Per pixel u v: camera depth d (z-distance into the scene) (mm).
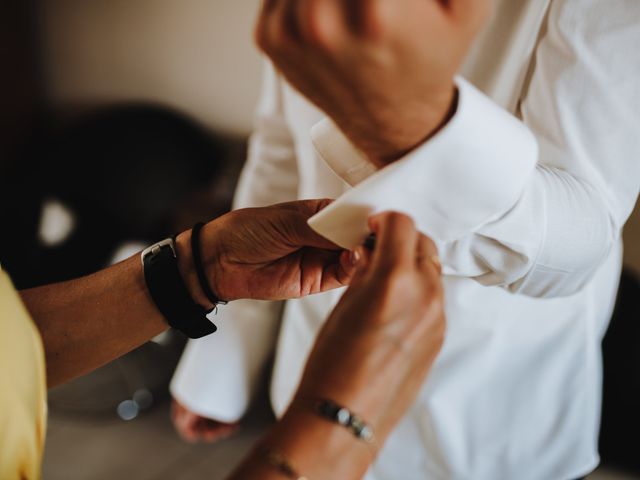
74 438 1105
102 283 453
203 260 444
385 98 269
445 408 589
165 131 1306
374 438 283
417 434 616
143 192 1236
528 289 422
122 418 1142
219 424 826
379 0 230
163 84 1448
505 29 460
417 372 293
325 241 418
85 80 1509
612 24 384
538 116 420
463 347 563
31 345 322
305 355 679
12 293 324
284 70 265
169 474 1054
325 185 577
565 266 401
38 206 1199
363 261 313
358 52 243
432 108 294
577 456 603
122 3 1369
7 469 302
